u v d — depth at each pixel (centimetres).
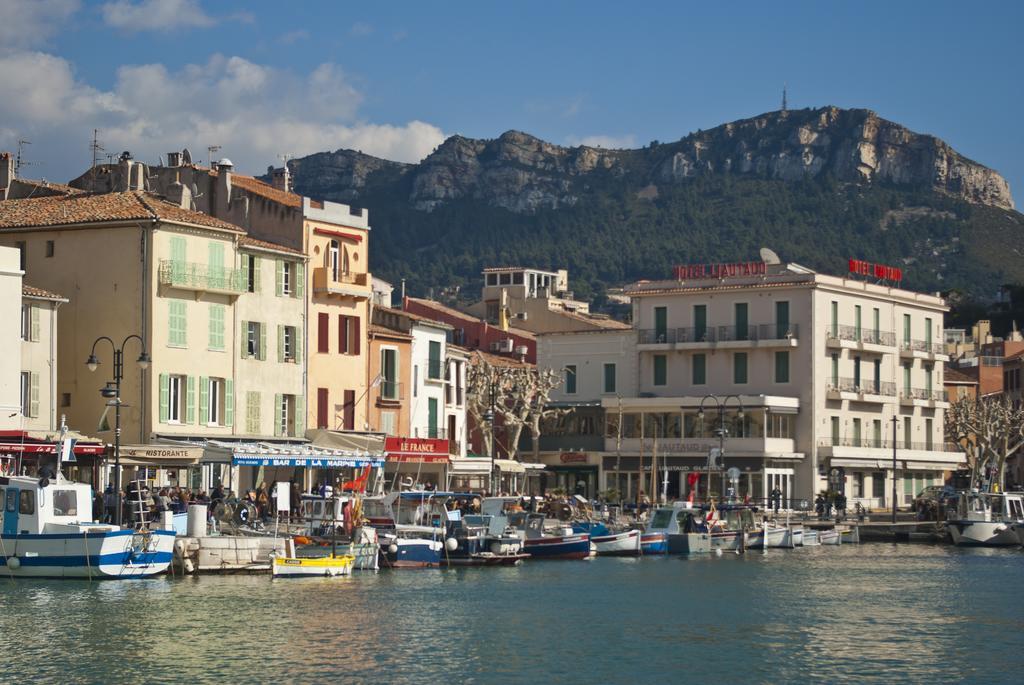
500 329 13950
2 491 6253
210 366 8544
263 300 8962
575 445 12938
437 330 10744
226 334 8656
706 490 12394
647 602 6469
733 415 12394
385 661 4859
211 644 5038
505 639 5341
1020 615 6184
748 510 9994
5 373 7506
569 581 7275
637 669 4828
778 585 7312
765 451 12175
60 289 8394
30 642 4981
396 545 7606
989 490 12175
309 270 9356
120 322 8256
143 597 5938
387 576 7175
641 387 13275
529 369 12481
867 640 5472
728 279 13038
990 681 4706
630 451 12706
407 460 9650
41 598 5816
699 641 5391
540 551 8538
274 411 9019
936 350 14050
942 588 7244
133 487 7038
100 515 7031
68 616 5456
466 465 10244
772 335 12719
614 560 8719
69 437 6744
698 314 13075
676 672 4791
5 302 7512
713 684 4616
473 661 4903
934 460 13750
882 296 13388
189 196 9031
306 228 9338
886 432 13375
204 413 8500
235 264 8706
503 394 11738
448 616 5853
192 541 6656
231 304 8706
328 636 5269
